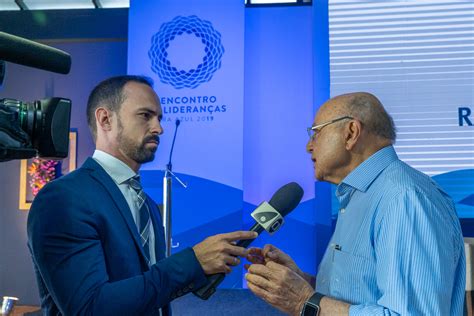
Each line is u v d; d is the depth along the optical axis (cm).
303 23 550
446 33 508
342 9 520
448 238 140
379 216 148
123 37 570
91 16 573
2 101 108
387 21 514
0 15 576
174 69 516
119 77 175
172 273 146
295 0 554
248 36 552
